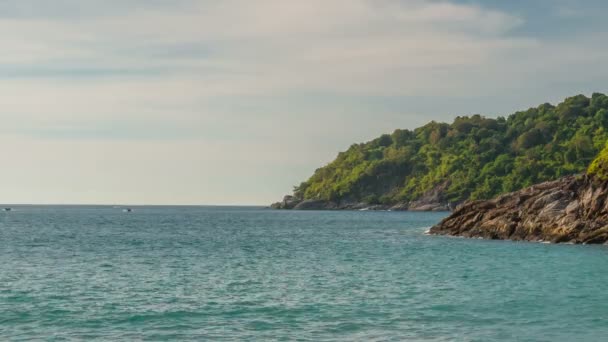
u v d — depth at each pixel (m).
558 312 37.88
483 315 36.97
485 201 110.00
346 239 109.62
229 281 51.41
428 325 34.38
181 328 33.72
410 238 108.19
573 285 48.72
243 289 46.84
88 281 51.25
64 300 41.88
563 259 67.75
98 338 31.58
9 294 44.19
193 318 36.12
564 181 99.81
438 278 53.09
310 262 67.38
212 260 69.81
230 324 34.59
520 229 95.75
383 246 90.69
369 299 42.25
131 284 49.53
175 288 47.38
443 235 111.19
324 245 94.75
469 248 83.06
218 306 39.66
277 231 141.75
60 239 108.06
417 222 197.12
